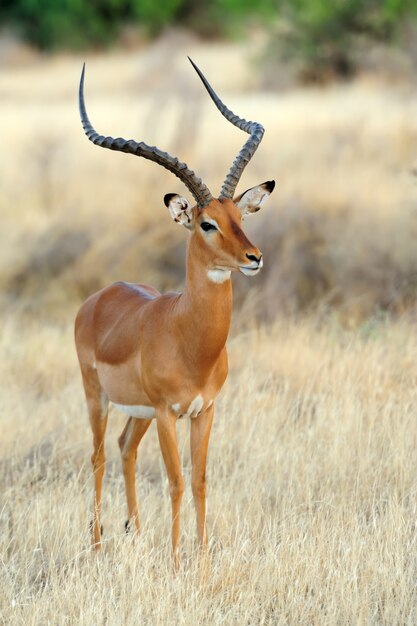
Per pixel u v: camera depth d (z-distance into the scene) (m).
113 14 66.75
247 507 11.16
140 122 34.06
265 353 15.84
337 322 17.45
